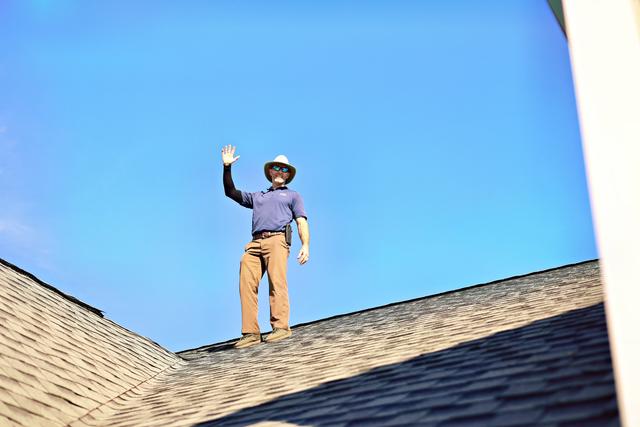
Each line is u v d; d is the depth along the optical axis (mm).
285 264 7293
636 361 1837
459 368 3578
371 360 4680
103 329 7109
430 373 3660
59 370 5008
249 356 6660
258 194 7465
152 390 5828
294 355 6027
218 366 6508
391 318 7102
